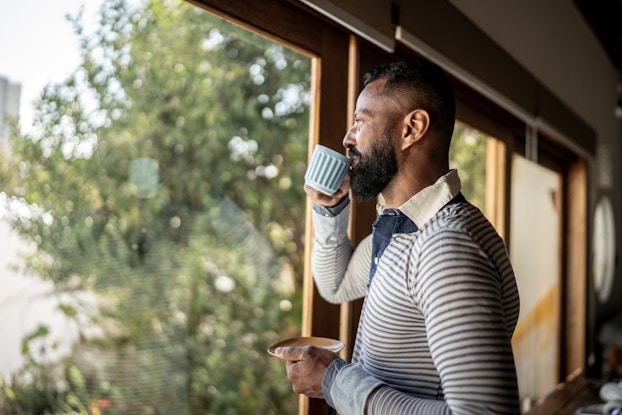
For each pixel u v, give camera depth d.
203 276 2.98
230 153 3.22
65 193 2.27
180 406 2.76
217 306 3.04
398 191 1.01
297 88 3.40
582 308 3.54
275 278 3.28
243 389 3.00
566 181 3.63
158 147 2.95
